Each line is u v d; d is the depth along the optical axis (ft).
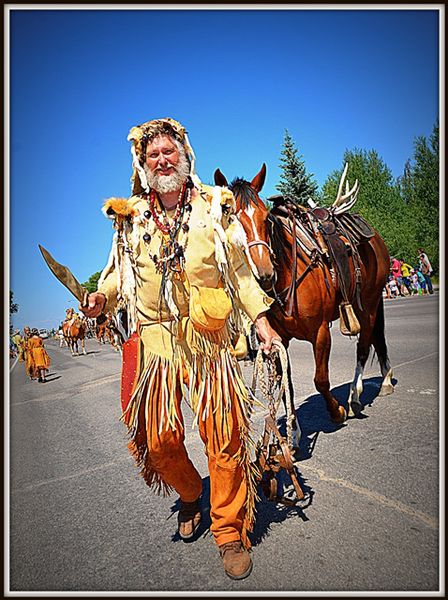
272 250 13.74
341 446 14.33
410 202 141.79
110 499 13.21
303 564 9.16
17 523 12.34
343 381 22.31
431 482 11.58
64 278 9.01
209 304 9.07
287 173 109.91
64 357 76.18
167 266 9.27
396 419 16.11
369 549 9.37
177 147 9.41
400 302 69.31
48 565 10.16
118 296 9.96
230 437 9.17
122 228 9.70
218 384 9.28
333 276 15.08
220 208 9.39
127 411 9.81
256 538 10.14
